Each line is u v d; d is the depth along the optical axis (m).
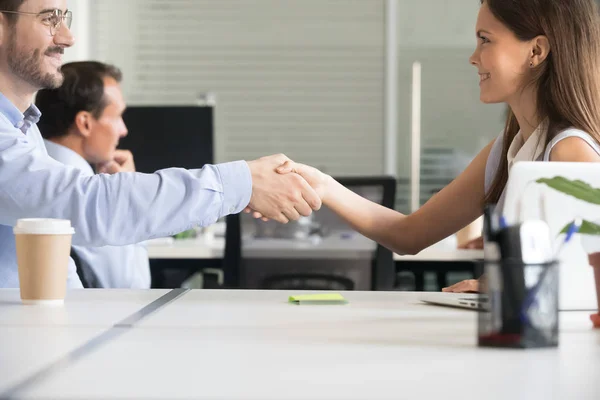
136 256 2.54
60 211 1.55
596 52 1.74
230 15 5.85
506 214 1.19
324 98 5.88
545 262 0.99
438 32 5.83
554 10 1.74
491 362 0.90
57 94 2.74
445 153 5.85
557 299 0.99
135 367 0.87
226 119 5.88
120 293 1.54
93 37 5.89
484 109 5.82
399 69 5.87
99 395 0.75
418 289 3.94
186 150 3.47
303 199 1.71
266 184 1.69
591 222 1.17
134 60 5.88
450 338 1.06
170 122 3.48
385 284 3.13
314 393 0.76
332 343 1.02
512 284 0.98
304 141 5.89
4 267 1.81
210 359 0.92
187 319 1.22
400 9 5.85
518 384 0.80
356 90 5.87
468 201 2.04
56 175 1.57
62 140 2.78
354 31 5.85
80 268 2.41
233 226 3.14
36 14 1.86
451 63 5.83
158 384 0.79
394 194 3.03
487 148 2.07
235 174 1.64
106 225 1.55
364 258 3.14
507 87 1.80
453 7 5.81
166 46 5.88
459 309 1.35
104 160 2.83
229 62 5.88
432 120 5.85
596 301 1.17
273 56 5.86
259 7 5.84
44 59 1.89
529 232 1.00
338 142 5.89
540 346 0.98
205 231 3.65
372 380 0.81
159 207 1.56
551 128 1.74
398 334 1.09
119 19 5.88
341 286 3.15
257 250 3.17
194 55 5.87
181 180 1.58
